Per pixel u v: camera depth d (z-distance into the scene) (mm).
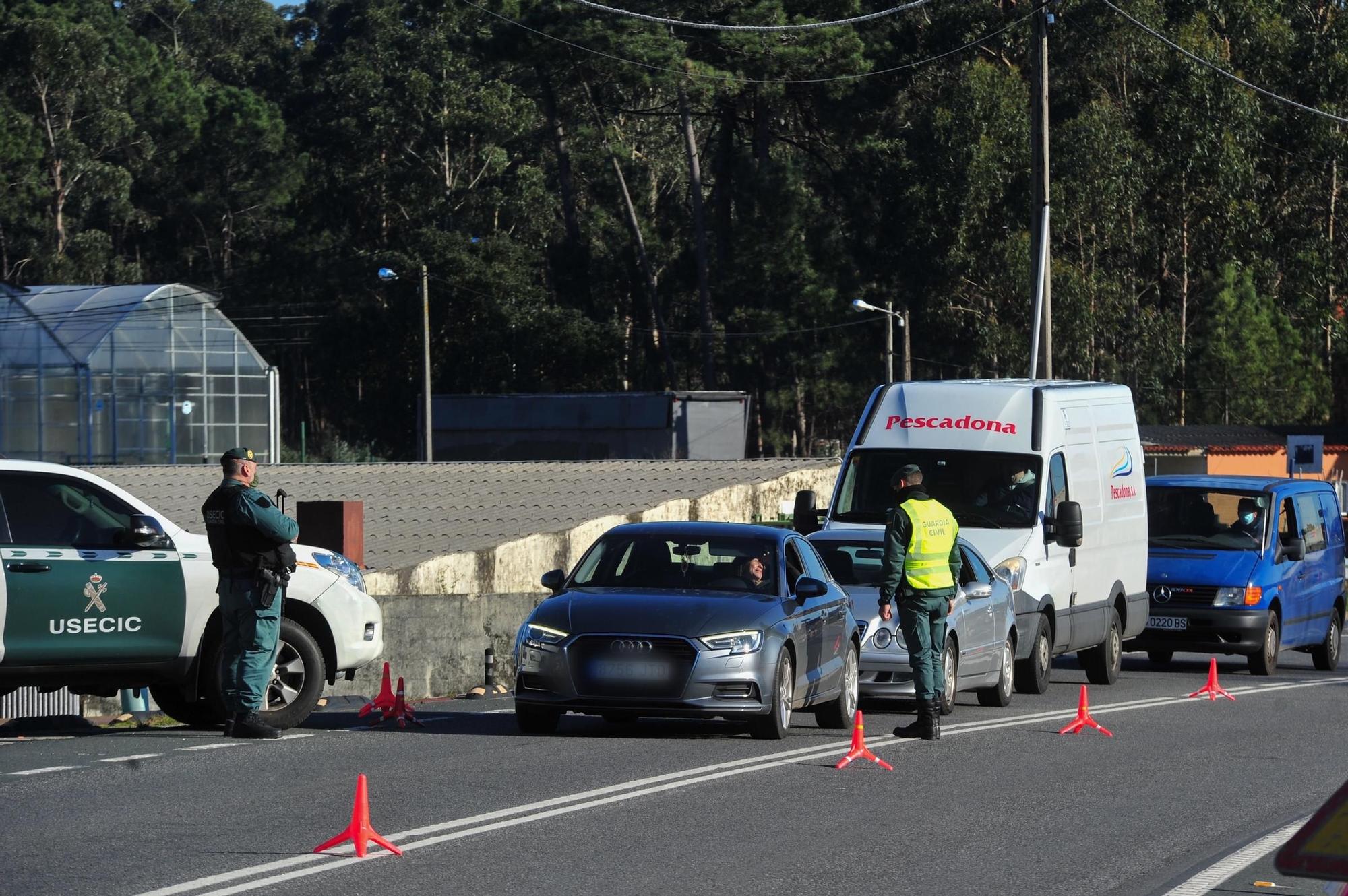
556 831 30672
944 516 45406
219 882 25766
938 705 45406
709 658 42469
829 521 61938
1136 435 72000
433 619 63969
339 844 28375
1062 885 27109
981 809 34156
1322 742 46750
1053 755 42875
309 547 47781
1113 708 56125
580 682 42625
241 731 43375
